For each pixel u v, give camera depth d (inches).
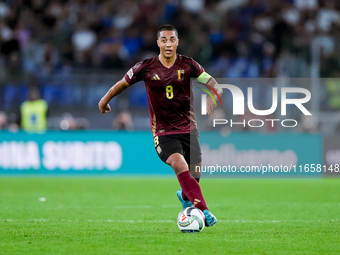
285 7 2765.7
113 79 1961.1
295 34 2650.1
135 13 2726.4
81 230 800.9
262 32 2637.8
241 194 1437.0
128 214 1013.8
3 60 2439.7
